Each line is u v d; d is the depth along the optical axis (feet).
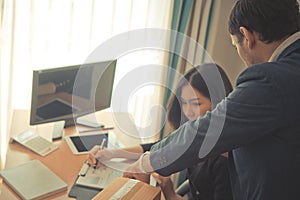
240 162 4.16
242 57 4.29
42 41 8.72
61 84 6.63
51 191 5.26
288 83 3.57
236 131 3.66
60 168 5.91
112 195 4.46
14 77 8.83
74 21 8.71
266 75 3.62
